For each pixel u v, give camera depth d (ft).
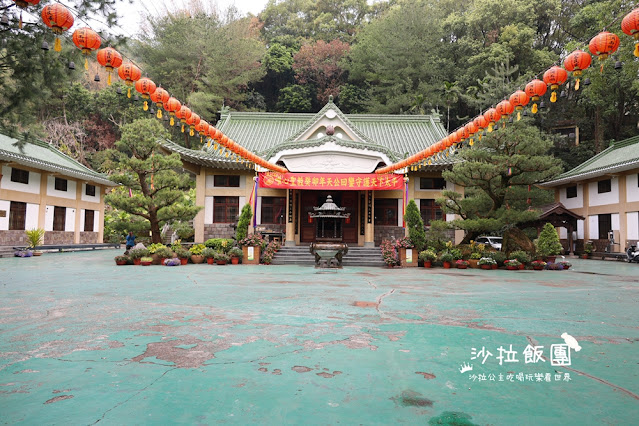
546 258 56.03
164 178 57.82
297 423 9.01
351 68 143.33
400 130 83.35
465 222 53.83
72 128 130.41
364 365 12.96
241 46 129.59
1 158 61.57
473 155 53.42
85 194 88.02
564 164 110.32
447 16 143.43
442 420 9.20
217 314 20.72
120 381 11.46
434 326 18.53
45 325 18.13
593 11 73.56
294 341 15.69
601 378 12.07
